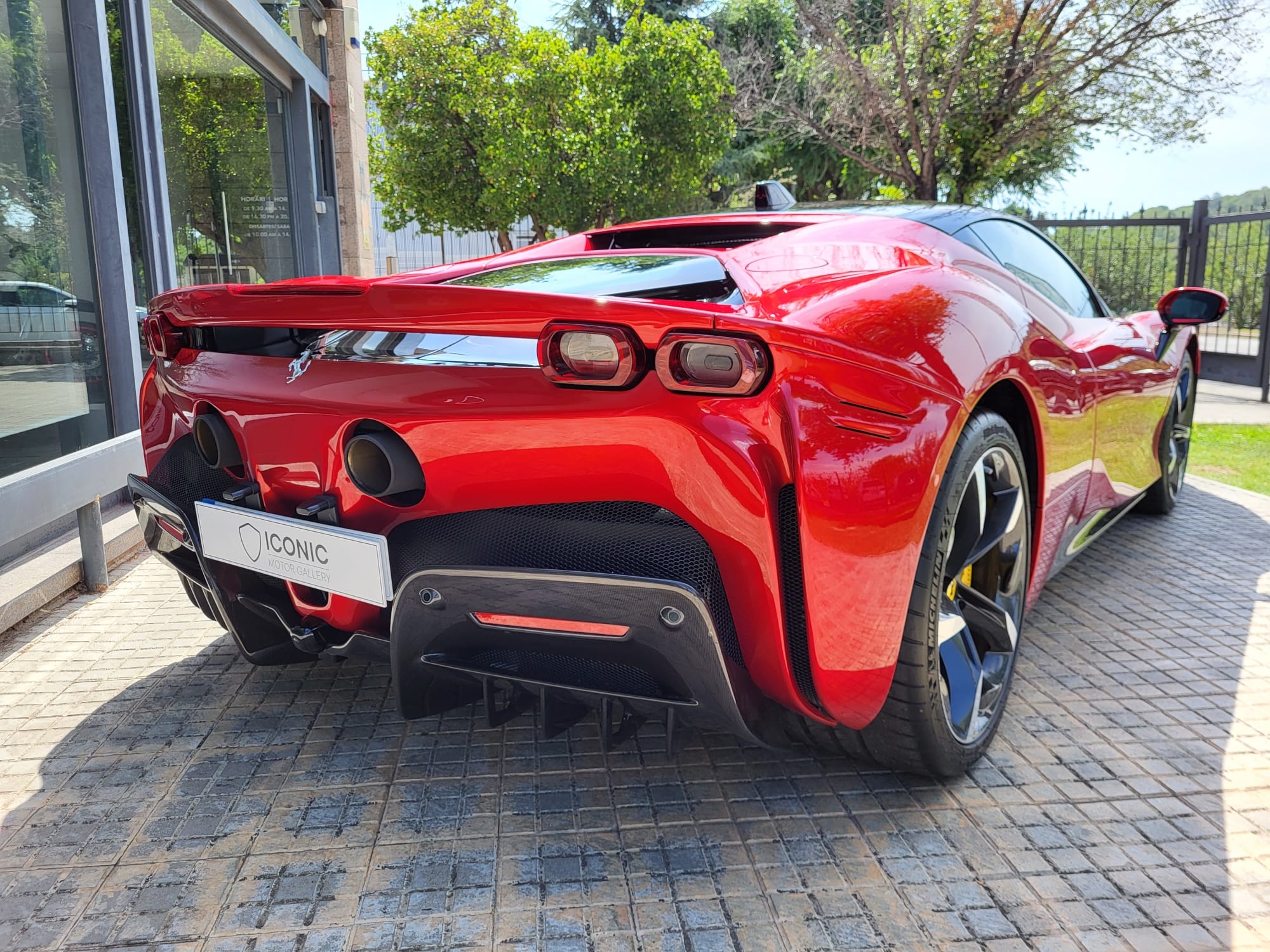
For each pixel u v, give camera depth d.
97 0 3.87
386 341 1.58
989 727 1.85
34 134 3.65
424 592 1.50
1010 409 1.96
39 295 3.66
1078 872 1.51
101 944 1.37
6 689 2.27
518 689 1.64
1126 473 2.86
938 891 1.46
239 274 6.53
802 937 1.36
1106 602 2.81
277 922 1.41
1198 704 2.13
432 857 1.57
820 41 8.34
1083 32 7.67
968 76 7.86
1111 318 2.98
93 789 1.80
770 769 1.85
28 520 2.61
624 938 1.36
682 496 1.33
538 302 1.31
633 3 14.67
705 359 1.27
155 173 4.60
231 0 5.99
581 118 14.52
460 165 15.91
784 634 1.38
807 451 1.32
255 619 2.00
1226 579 3.02
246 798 1.76
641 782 1.81
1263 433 6.22
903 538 1.45
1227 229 9.35
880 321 1.50
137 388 4.17
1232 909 1.42
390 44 15.59
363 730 2.04
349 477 1.57
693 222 2.35
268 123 7.39
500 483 1.45
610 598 1.38
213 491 1.95
